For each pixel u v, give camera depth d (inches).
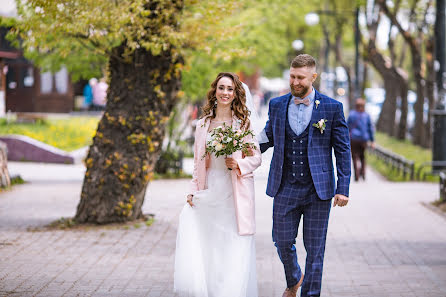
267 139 251.9
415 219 465.1
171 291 275.1
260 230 425.7
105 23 405.1
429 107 1099.9
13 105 1578.5
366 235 406.3
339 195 233.5
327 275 306.2
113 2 418.0
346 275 305.9
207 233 250.7
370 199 569.0
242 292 245.6
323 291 277.7
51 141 1024.9
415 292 275.3
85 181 438.0
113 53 436.8
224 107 253.8
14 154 930.1
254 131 254.4
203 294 244.4
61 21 407.2
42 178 737.6
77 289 278.2
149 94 440.1
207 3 427.8
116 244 374.0
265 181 701.3
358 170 729.6
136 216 447.5
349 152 237.3
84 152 938.1
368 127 718.5
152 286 283.3
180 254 246.5
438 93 746.2
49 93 1571.1
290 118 237.9
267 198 575.2
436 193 611.2
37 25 420.5
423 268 319.6
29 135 1031.0
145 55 437.4
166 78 441.7
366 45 1357.0
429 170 824.9
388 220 461.1
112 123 437.4
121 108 439.5
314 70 236.2
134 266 321.1
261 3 794.2
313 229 238.7
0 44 1268.5
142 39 423.5
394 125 1389.0
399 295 271.0
